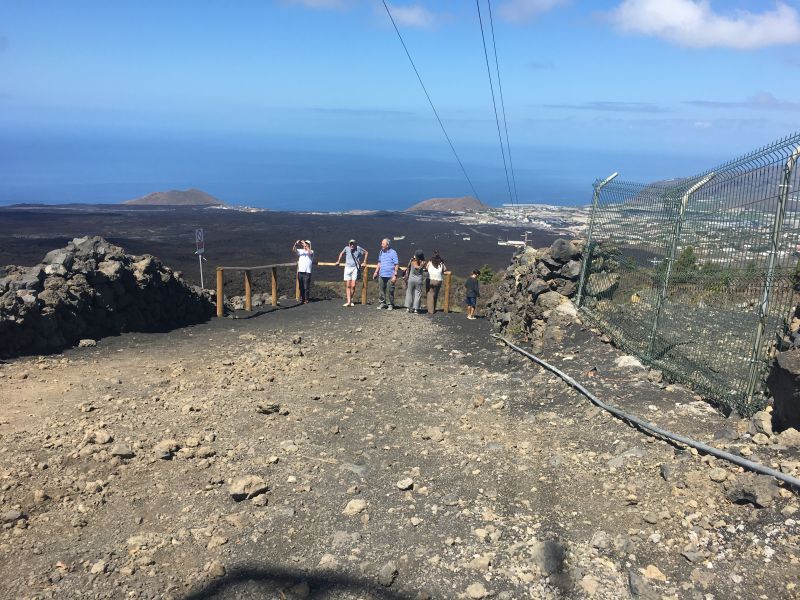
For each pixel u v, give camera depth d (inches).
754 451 216.1
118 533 192.9
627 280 414.6
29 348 415.8
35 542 185.9
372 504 213.9
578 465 236.4
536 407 319.0
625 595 157.8
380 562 178.5
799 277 248.8
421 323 612.7
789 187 250.4
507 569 172.6
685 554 169.9
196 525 198.7
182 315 574.2
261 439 273.4
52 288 445.1
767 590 151.7
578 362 381.7
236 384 359.9
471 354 469.7
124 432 273.7
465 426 293.7
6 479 221.3
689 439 235.9
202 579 170.4
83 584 166.2
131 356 423.8
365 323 604.1
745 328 275.4
